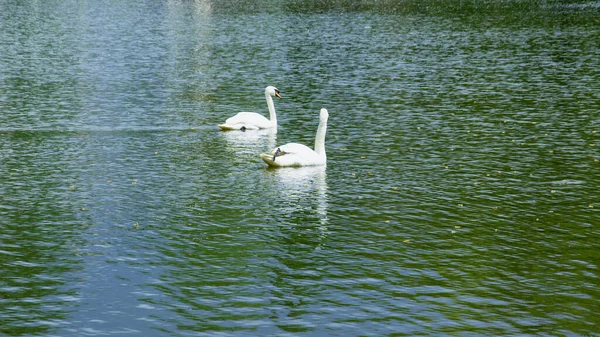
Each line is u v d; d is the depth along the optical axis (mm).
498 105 41594
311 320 17094
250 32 76938
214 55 61125
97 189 26547
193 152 31984
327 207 24828
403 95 44656
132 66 55219
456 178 28172
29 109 40062
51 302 17906
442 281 19234
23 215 23797
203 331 16562
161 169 29234
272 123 36906
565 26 80938
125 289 18641
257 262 20312
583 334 16578
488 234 22516
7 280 19047
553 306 17938
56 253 20797
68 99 42938
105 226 22906
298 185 27219
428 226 23141
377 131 35812
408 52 62656
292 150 29656
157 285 18859
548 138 34281
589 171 29125
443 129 36094
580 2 110688
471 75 51406
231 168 29516
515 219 23797
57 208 24500
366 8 103062
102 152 31672
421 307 17797
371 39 71250
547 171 29141
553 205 25141
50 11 96375
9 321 16922
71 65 55062
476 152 31906
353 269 19922
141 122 37594
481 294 18531
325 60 58594
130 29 78938
